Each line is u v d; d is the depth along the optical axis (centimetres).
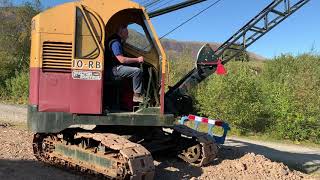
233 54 1099
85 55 823
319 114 1727
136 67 862
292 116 1720
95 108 822
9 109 2303
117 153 799
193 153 1001
